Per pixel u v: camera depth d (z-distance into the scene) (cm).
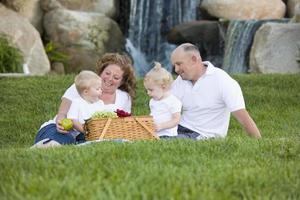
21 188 534
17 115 1352
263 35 2069
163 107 869
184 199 514
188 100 899
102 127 806
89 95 861
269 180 588
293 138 804
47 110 1391
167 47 2309
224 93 880
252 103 1470
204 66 901
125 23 2416
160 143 750
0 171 602
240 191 550
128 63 908
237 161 671
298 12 2156
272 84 1652
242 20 2203
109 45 2234
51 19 2191
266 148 748
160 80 863
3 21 2020
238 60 2166
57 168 609
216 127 898
